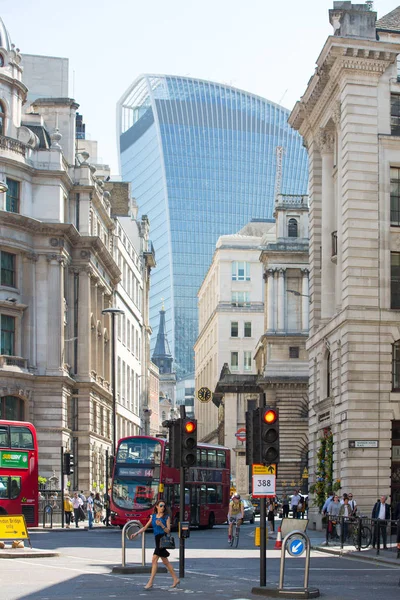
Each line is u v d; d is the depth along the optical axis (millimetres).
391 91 55750
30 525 53250
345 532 44594
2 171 78750
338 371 55562
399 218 55250
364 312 53844
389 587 27703
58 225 81000
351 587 27406
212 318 154625
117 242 107562
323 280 61406
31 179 81625
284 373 105375
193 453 29156
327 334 58094
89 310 87875
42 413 79625
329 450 57531
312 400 62781
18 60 83062
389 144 55250
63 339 82188
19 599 23406
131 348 122188
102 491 92000
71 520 72375
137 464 60594
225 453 70125
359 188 54719
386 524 41406
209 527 67375
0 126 81375
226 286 149125
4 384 76250
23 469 53312
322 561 38406
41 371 80125
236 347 147875
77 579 28953
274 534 57750
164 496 60219
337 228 57969
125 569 31281
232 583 28078
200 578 29656
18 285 79812
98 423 92812
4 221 77750
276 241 110812
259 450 25438
